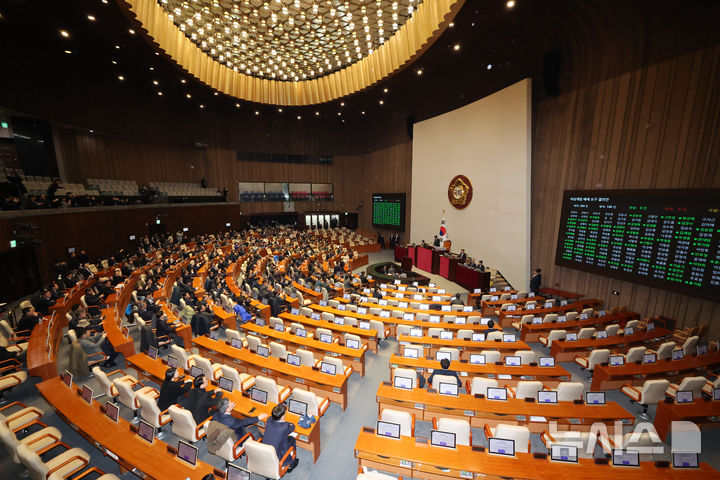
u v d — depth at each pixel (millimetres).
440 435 5070
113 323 10391
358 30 17516
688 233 10750
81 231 17406
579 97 14461
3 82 16234
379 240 32688
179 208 28156
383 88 23562
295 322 11312
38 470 4469
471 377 8211
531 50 16672
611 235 13164
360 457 5031
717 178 10148
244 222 35469
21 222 12727
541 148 16578
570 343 9953
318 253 26047
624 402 8094
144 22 14688
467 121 20984
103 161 24656
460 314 12438
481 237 20375
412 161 27031
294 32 17344
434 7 14492
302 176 37781
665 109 11391
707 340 10500
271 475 5016
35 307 11898
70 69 20125
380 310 12375
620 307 12836
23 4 13406
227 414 5750
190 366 8180
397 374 7281
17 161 20375
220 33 17672
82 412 5984
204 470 4750
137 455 5012
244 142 35031
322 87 26188
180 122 30938
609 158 13336
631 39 12320
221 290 13859
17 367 8266
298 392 6199
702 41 10344
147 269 18047
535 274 17094
